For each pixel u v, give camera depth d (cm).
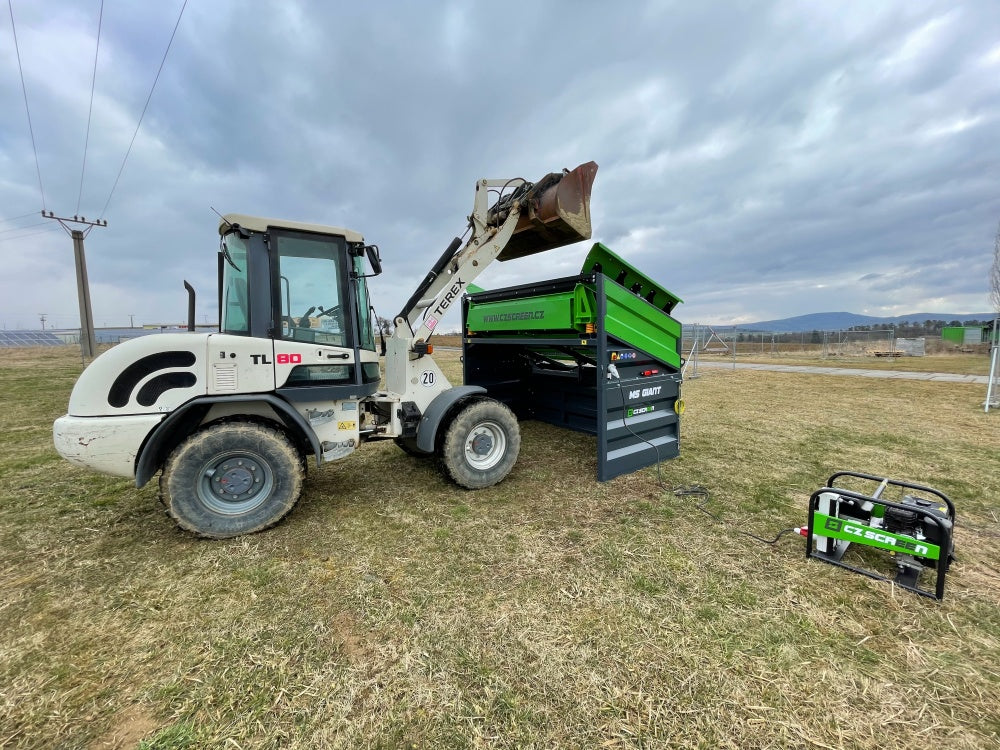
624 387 423
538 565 272
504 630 214
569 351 521
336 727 164
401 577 261
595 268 422
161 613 230
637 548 292
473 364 580
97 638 212
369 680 185
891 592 242
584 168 411
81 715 170
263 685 183
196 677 188
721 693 177
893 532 259
